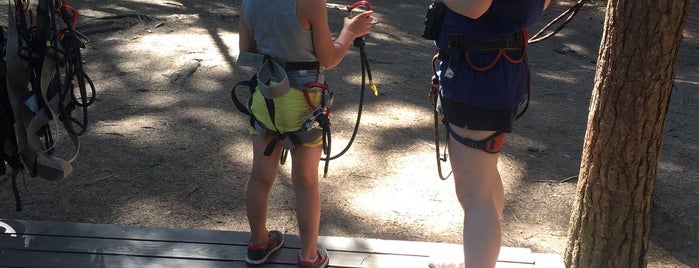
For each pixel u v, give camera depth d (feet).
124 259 10.28
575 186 15.26
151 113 18.19
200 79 21.21
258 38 8.99
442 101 8.80
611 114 9.89
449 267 10.37
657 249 12.97
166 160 15.38
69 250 10.41
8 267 9.91
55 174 10.26
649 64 9.42
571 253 10.98
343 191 14.40
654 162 10.10
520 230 13.35
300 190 9.68
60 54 9.61
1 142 9.87
